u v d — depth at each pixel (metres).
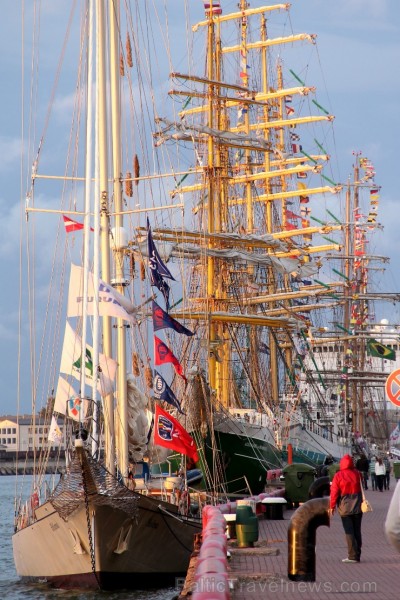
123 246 53.16
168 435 48.62
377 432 178.12
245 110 113.19
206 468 66.06
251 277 113.19
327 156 137.38
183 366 88.12
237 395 104.50
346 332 160.25
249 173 124.31
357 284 172.62
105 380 47.38
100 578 43.66
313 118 134.50
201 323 96.19
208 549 18.02
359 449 144.38
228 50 129.75
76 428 45.62
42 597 43.31
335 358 172.88
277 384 123.12
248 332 112.62
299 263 107.00
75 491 42.03
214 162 103.19
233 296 103.50
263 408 105.38
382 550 32.72
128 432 50.97
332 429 138.12
